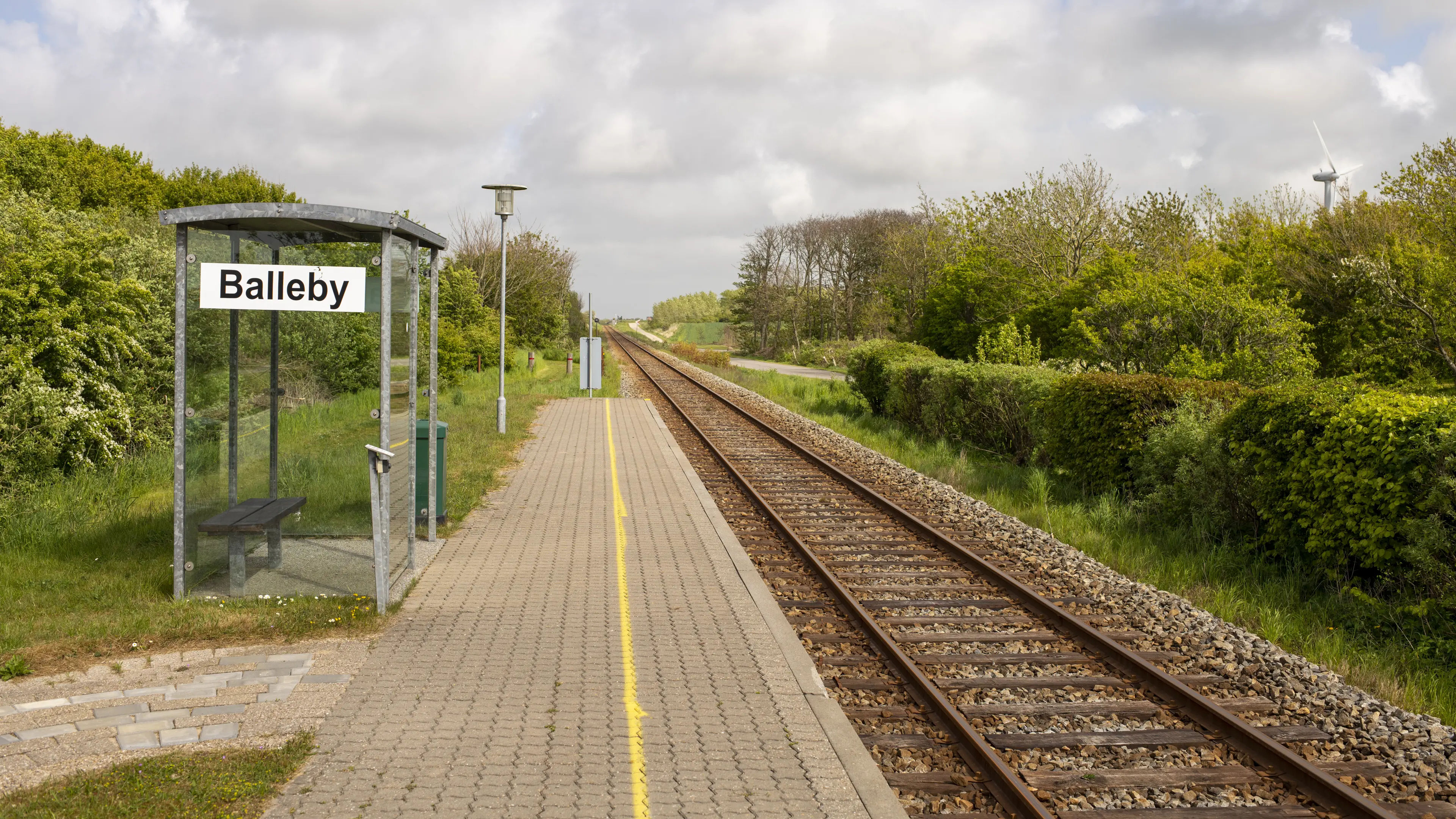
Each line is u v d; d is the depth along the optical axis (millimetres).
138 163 42469
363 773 4684
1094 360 21844
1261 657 6801
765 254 96812
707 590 8188
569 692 5809
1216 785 4953
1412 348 19719
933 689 5977
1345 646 7203
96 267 12633
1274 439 9398
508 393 31125
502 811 4312
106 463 12172
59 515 9938
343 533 8906
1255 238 29047
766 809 4410
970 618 7820
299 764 4770
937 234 53344
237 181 42781
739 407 27781
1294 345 17312
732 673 6195
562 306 61969
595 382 31219
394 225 7609
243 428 8992
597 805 4395
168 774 4586
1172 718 5824
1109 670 6645
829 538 10766
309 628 6902
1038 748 5383
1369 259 20281
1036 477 14055
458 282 41500
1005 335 23688
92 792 4398
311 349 8766
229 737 5074
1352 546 8117
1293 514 9047
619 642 6770
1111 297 20094
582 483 13922
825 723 5430
